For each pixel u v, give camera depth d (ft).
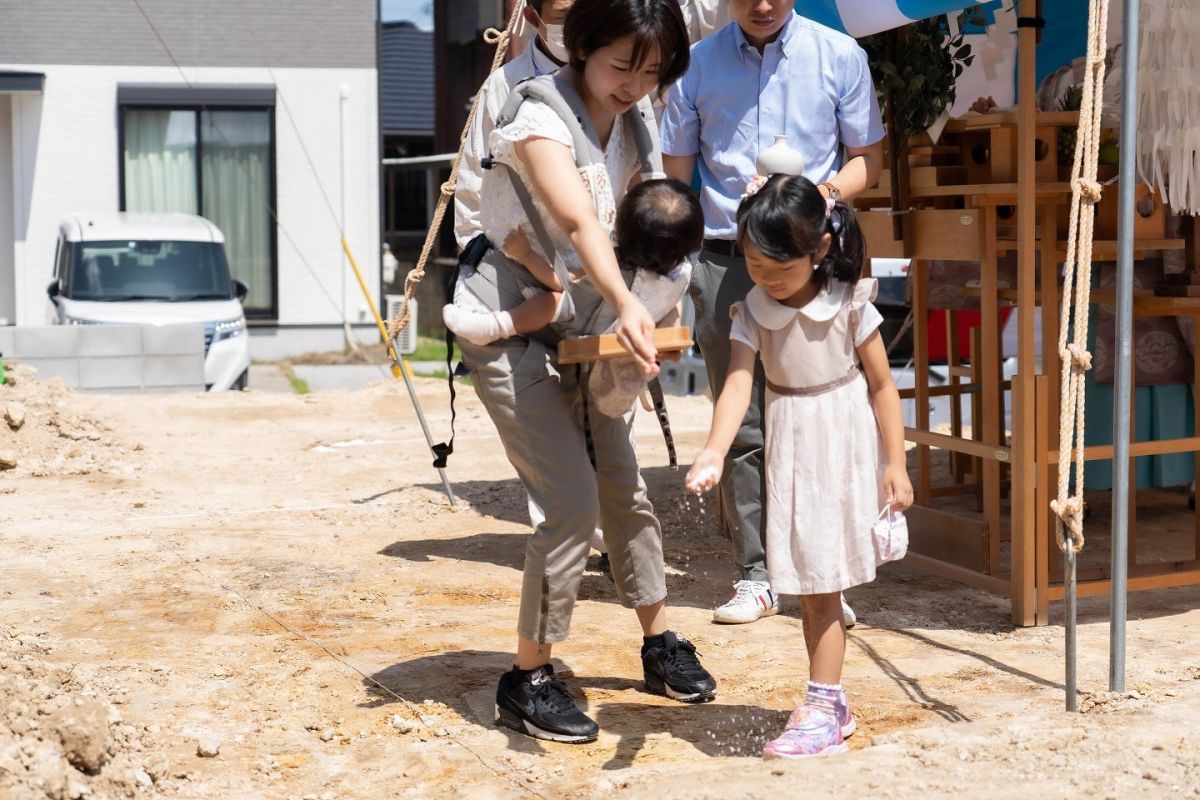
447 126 95.09
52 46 66.85
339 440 33.58
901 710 14.12
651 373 11.85
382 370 65.41
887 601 18.76
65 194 67.82
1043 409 17.28
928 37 18.53
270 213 69.56
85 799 11.50
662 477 28.22
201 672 15.55
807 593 12.64
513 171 12.62
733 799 10.91
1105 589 18.02
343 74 69.26
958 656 16.11
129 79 67.77
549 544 13.15
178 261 51.93
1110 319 21.94
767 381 12.96
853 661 16.01
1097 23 13.48
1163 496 26.21
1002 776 11.23
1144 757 11.57
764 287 12.48
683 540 22.82
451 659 16.06
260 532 23.24
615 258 12.12
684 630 17.35
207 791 12.33
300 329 70.13
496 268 13.07
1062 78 21.33
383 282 74.49
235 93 68.28
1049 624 17.60
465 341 13.24
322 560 21.21
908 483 12.69
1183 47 16.96
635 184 13.53
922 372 23.25
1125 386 13.65
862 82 17.08
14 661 14.92
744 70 17.12
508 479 28.22
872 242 19.84
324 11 68.74
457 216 18.74
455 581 19.85
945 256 18.76
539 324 12.85
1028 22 16.79
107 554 21.47
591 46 12.19
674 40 12.18
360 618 17.90
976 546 19.34
